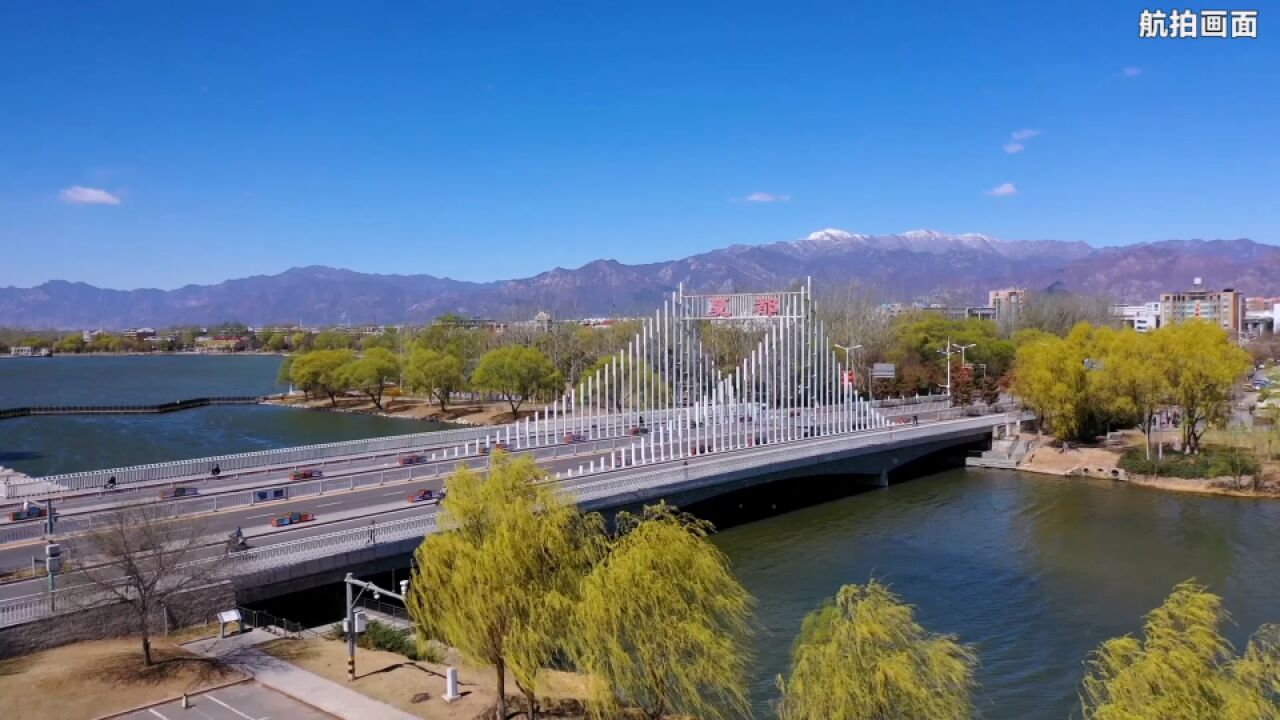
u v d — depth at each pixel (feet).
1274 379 598.34
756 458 321.32
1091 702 160.76
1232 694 101.96
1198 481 358.43
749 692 162.30
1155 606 214.28
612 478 289.94
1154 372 377.91
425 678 150.71
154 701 138.82
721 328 572.51
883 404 533.14
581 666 131.54
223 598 179.22
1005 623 204.03
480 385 587.68
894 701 107.24
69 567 173.99
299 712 136.46
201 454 472.44
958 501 348.38
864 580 237.25
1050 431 456.04
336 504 256.32
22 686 139.44
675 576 128.06
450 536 139.54
